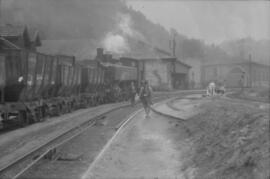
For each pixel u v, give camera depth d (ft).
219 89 139.95
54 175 24.20
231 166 22.39
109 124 54.44
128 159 30.71
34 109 55.88
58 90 70.28
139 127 51.06
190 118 53.78
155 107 86.12
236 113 38.70
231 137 28.71
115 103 111.04
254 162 20.76
